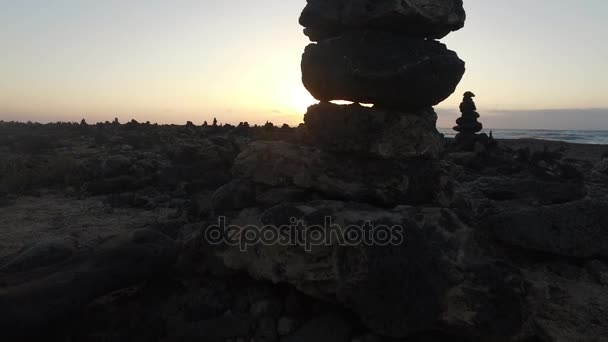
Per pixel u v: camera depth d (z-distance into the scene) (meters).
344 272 4.66
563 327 4.89
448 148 20.66
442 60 5.46
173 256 5.51
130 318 4.90
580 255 6.42
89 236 8.25
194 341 4.70
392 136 5.68
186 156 13.82
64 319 4.32
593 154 37.22
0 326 3.85
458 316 4.41
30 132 36.38
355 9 5.41
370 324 4.48
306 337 4.68
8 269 5.08
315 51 5.82
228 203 6.54
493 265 4.82
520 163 18.66
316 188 5.92
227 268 5.48
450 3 5.55
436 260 4.71
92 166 14.39
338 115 5.80
